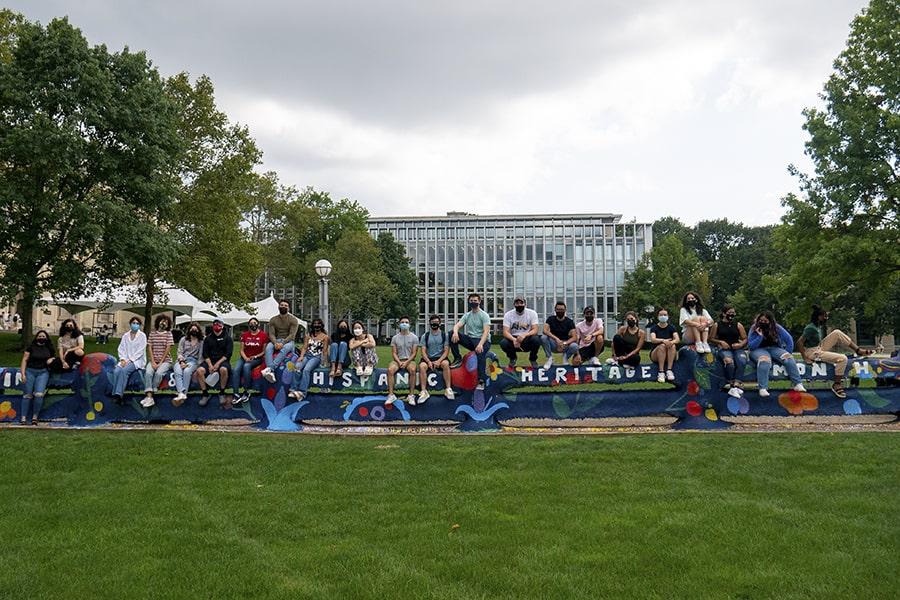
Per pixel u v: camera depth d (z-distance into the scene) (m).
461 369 11.02
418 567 4.44
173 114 25.56
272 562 4.57
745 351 11.10
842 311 48.53
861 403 10.92
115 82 23.12
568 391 10.97
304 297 64.50
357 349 11.42
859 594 3.89
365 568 4.42
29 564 4.54
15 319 44.06
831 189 25.39
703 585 4.06
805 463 7.41
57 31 21.77
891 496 5.98
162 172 25.44
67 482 6.98
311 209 59.09
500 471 7.33
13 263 21.91
